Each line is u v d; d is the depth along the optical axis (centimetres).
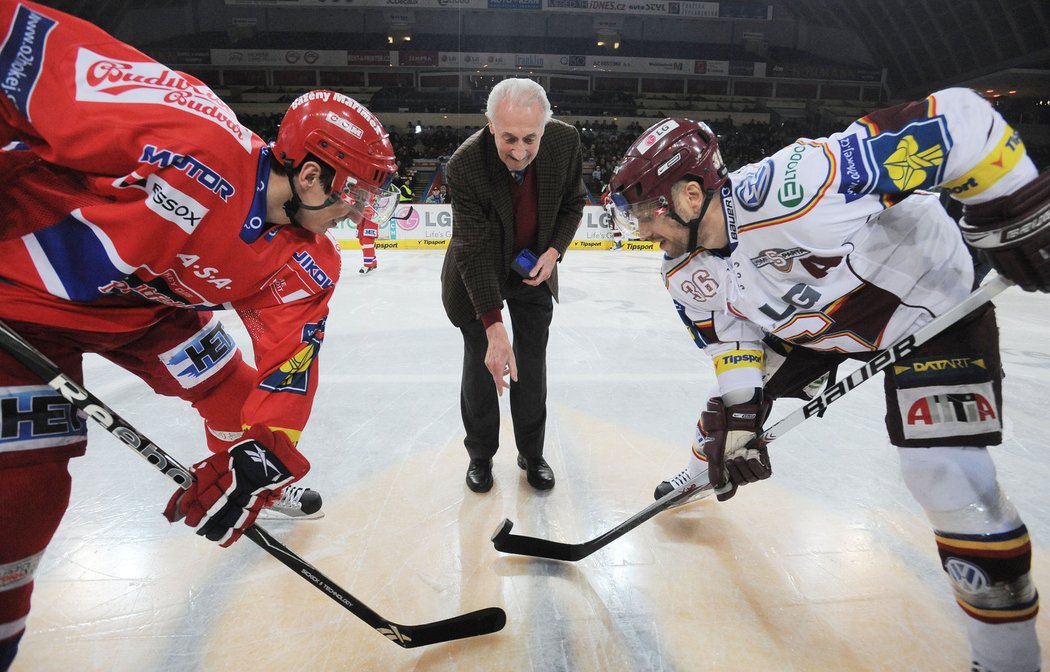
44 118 98
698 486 165
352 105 113
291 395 120
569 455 254
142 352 146
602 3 1998
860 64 2269
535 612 162
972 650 128
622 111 1972
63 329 114
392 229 1023
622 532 175
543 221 202
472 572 178
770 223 123
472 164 186
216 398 166
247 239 113
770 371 178
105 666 141
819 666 143
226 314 514
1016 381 352
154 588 168
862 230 128
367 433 272
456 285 210
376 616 138
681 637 153
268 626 155
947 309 134
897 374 132
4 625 105
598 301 582
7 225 105
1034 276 115
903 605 164
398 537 195
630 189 129
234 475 109
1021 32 1670
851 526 201
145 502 211
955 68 1936
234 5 1978
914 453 126
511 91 169
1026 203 110
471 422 220
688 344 426
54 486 108
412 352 396
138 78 104
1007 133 112
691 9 2053
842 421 289
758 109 2088
